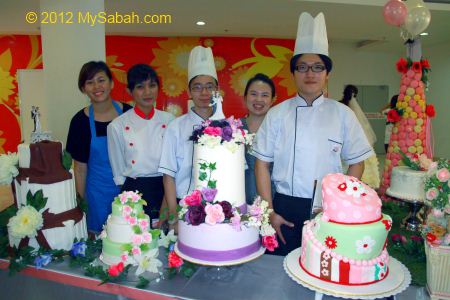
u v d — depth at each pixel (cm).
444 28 660
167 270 136
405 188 256
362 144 178
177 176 194
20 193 154
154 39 673
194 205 128
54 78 383
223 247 126
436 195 128
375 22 594
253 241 133
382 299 118
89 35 377
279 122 181
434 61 885
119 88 673
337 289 113
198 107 192
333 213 118
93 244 158
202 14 522
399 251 171
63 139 386
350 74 930
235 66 696
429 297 120
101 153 224
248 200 207
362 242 114
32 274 147
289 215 179
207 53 191
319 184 170
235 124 136
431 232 125
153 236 143
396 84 949
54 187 151
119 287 131
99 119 229
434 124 898
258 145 186
